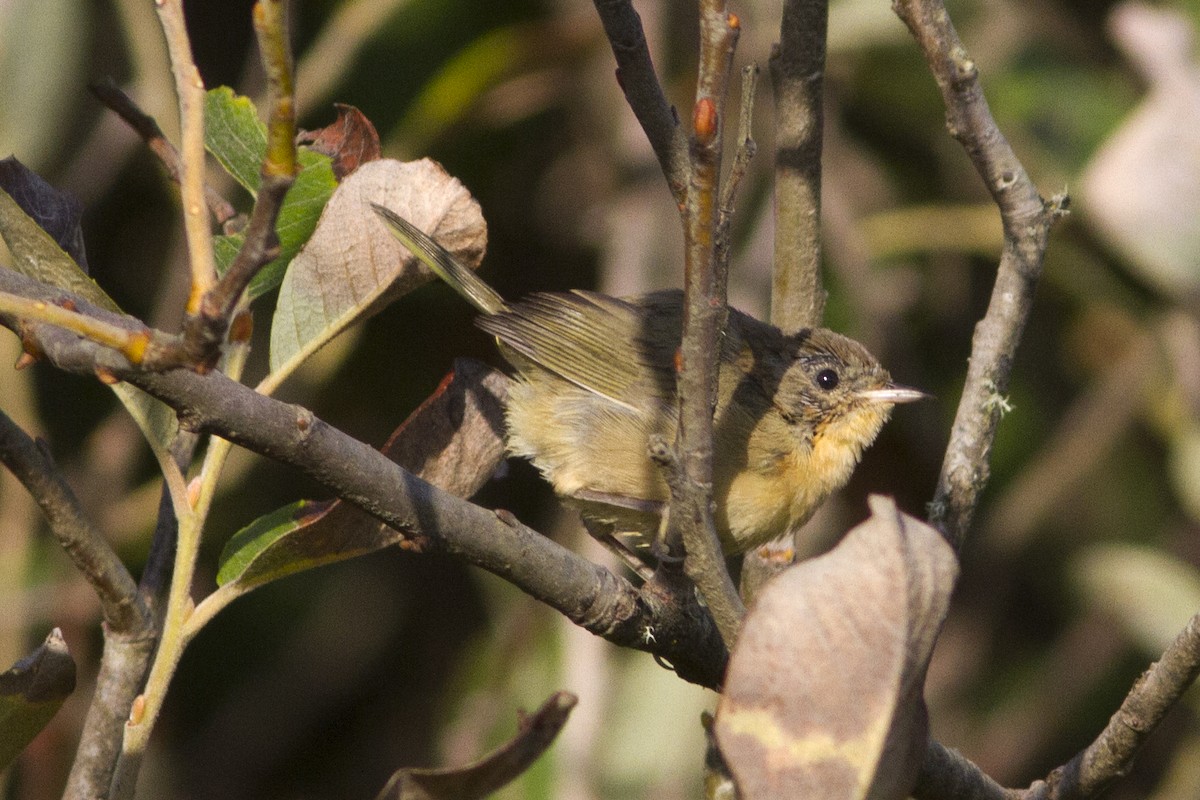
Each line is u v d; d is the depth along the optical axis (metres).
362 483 4.70
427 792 4.75
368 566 12.23
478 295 9.05
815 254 7.04
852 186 12.19
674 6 11.80
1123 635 12.20
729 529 8.80
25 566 10.05
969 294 12.70
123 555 10.60
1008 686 12.40
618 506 8.79
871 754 3.61
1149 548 12.44
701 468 4.84
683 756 9.90
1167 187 10.28
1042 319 12.87
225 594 4.84
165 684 4.67
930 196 12.41
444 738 10.71
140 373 4.10
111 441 10.78
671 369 8.77
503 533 5.21
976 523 12.59
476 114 11.58
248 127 5.38
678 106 11.42
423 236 5.60
